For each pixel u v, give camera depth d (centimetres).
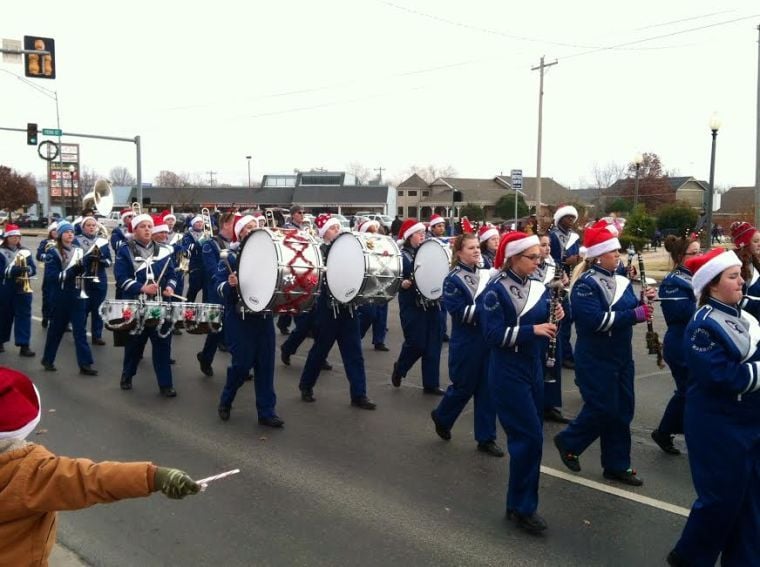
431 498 522
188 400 795
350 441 654
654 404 780
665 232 3194
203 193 7175
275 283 651
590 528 470
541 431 470
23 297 1041
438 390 829
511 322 471
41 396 810
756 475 374
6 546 248
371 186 7088
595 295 523
